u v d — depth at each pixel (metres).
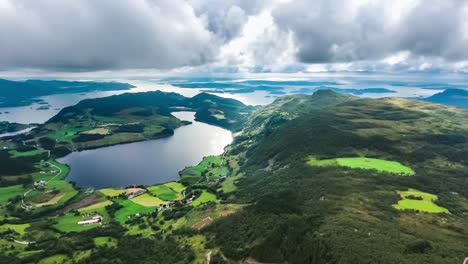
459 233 155.75
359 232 142.75
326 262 127.19
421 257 123.19
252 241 160.12
